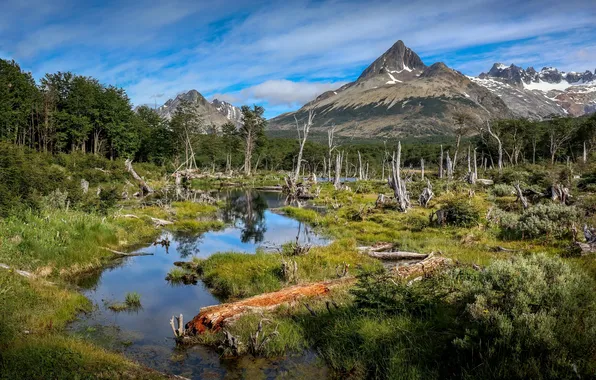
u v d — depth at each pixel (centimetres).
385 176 9362
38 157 3859
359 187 4947
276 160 11406
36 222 1515
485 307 661
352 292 859
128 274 1371
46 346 673
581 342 530
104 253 1570
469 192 3222
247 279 1232
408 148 12888
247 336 784
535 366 502
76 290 1169
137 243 1888
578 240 1395
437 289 851
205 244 1956
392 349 671
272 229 2447
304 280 1191
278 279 1218
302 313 895
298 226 2562
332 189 5225
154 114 9494
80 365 620
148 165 7331
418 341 684
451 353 631
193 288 1227
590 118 7712
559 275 697
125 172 4969
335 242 1770
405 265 1188
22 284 1005
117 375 607
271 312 909
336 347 730
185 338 822
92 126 6644
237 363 722
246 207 3644
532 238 1633
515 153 8144
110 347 796
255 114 8931
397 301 806
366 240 1922
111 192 2548
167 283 1276
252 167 11388
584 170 4259
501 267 724
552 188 2394
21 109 5488
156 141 8338
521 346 554
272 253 1584
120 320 957
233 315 868
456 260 1276
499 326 580
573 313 605
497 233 1780
